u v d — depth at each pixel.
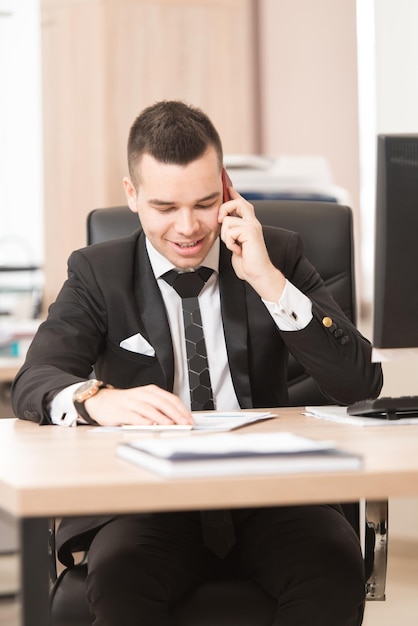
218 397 2.10
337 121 5.62
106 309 2.08
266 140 6.29
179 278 2.09
